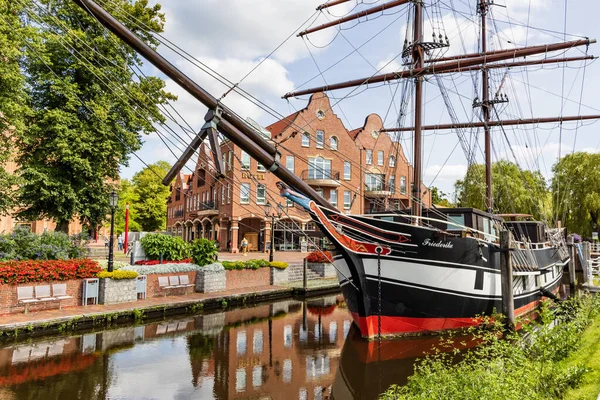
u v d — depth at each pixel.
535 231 20.73
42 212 19.88
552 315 7.16
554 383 5.38
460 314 12.98
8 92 16.30
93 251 27.19
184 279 18.08
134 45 7.50
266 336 12.72
